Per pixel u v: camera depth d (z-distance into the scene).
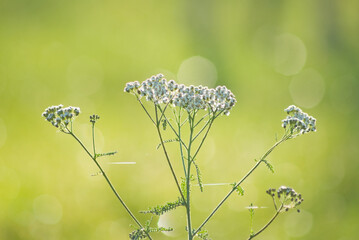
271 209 10.42
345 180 11.74
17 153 11.76
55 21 22.64
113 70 18.55
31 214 9.37
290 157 12.81
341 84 19.45
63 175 10.88
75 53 19.67
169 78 19.03
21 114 14.09
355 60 22.38
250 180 11.53
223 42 23.30
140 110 14.89
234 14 26.50
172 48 21.66
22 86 16.20
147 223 4.48
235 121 14.80
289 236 9.68
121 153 12.30
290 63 21.81
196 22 24.92
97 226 9.34
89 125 13.75
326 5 26.94
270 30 25.45
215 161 12.27
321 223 10.17
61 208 9.67
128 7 25.31
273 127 14.80
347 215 10.45
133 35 22.52
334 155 12.93
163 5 26.17
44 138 12.70
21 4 23.25
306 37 24.97
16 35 20.75
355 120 16.03
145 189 10.55
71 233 9.09
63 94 16.23
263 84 19.11
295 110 4.86
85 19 23.36
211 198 10.61
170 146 12.82
